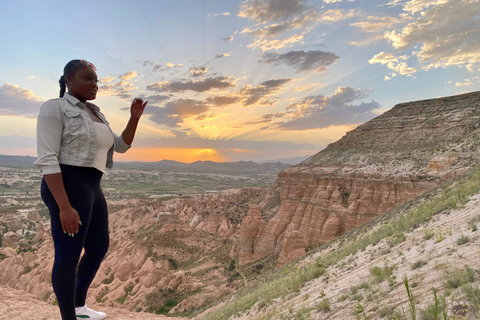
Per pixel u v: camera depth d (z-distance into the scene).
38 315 4.63
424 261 5.18
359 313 4.06
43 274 62.66
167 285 50.19
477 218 6.14
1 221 135.12
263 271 53.28
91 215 3.69
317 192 68.25
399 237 9.36
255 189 164.88
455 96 96.50
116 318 4.96
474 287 3.05
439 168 55.81
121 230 113.00
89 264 4.02
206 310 28.45
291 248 49.03
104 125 3.77
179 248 69.88
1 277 69.94
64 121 3.33
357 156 89.62
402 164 68.62
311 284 9.78
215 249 70.12
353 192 66.44
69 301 3.34
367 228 22.47
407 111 101.62
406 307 3.51
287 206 72.12
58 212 3.34
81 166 3.41
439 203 11.89
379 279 5.45
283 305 8.80
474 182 11.21
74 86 3.67
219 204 133.50
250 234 64.25
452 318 2.73
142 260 65.31
